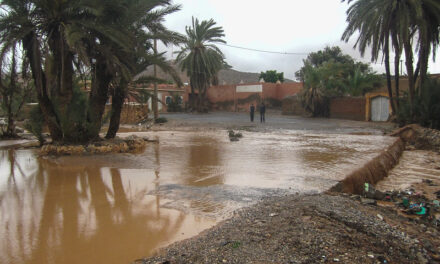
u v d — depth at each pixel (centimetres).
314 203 524
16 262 372
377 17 2019
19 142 1557
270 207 518
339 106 3127
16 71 1117
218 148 1237
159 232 447
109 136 1297
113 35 1057
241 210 517
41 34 1040
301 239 401
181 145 1327
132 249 399
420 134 1567
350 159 976
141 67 1285
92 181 745
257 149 1205
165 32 1278
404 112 1919
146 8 1225
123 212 531
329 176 751
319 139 1533
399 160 1198
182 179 744
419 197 710
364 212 518
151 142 1427
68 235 445
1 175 823
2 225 485
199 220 485
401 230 479
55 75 1086
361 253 392
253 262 353
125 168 879
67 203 588
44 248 407
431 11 1923
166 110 4744
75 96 1273
